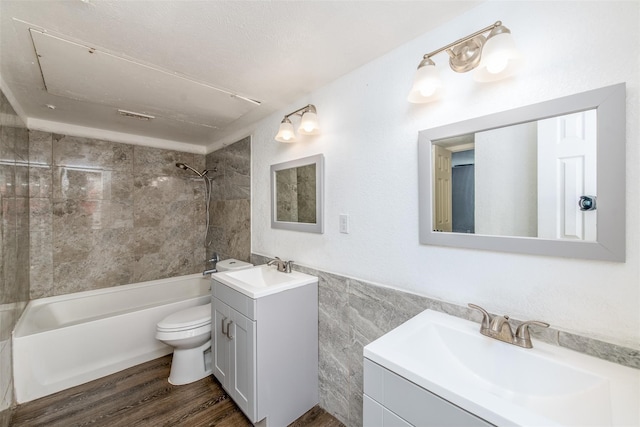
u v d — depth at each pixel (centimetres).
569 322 88
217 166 311
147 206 297
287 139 186
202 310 216
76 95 185
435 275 121
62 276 247
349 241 159
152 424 156
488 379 92
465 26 110
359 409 151
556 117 89
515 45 91
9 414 157
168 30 119
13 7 103
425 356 97
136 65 148
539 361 84
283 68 152
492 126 102
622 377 73
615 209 79
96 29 117
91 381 196
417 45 126
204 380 198
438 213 118
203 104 201
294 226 196
